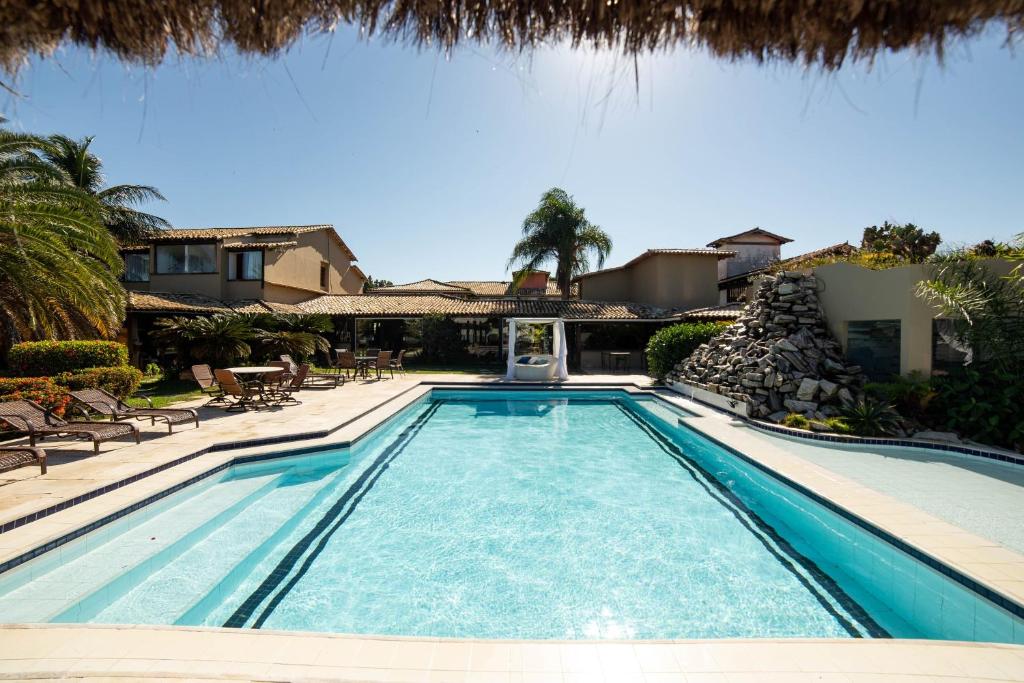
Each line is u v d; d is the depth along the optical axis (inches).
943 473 269.4
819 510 220.2
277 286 959.6
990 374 330.6
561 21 62.6
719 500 266.5
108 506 205.9
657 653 113.0
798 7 55.5
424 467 326.3
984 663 108.1
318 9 59.2
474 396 636.7
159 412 336.5
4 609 154.2
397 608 166.1
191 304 774.5
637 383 662.5
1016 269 326.0
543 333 994.1
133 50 61.2
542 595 174.2
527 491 279.9
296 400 512.4
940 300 349.4
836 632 154.1
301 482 292.7
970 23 56.1
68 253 373.7
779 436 356.2
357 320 1035.3
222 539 213.9
